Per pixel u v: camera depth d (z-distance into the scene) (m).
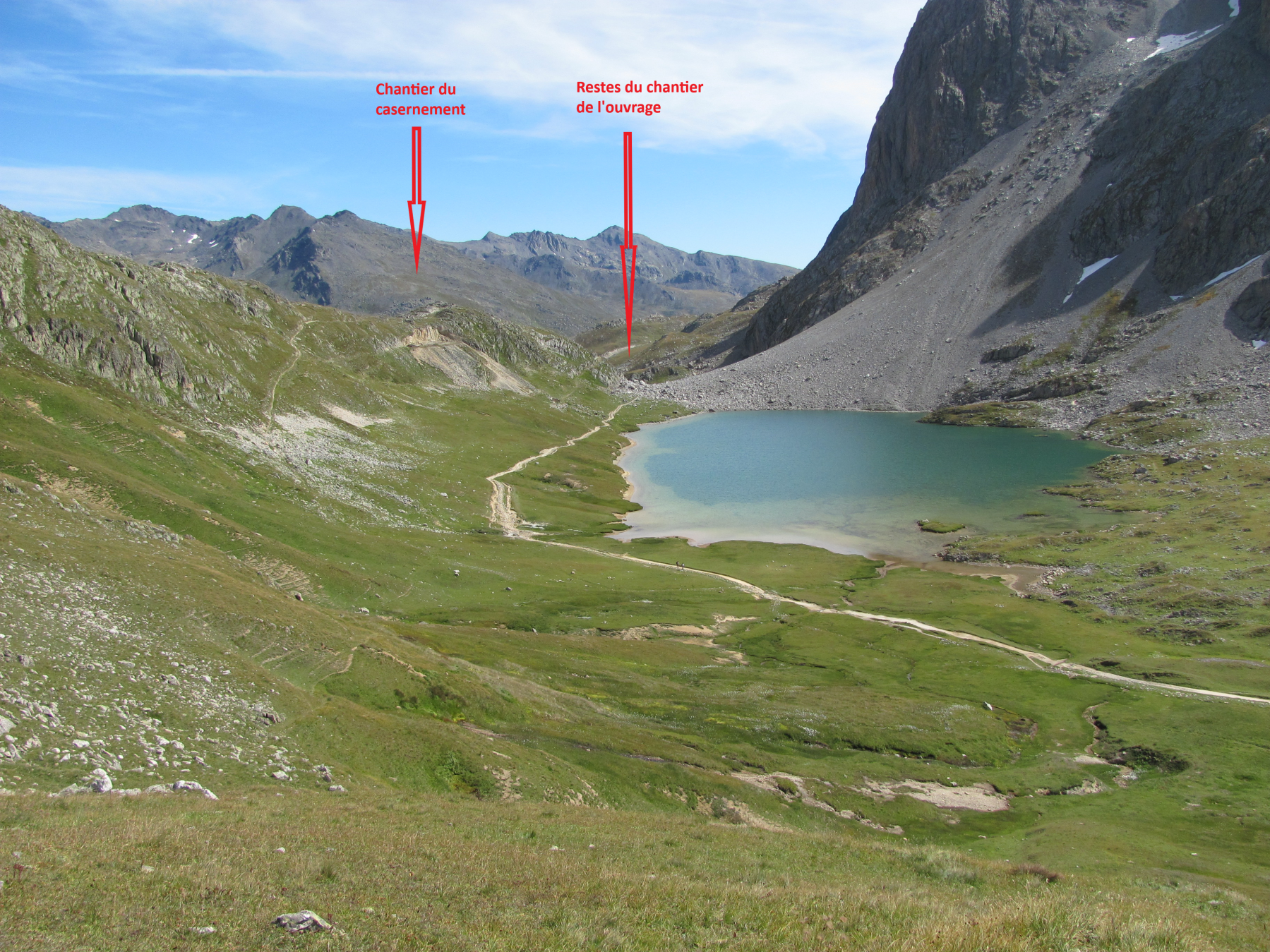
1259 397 189.12
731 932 20.28
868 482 179.75
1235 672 79.31
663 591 108.06
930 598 107.38
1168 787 57.97
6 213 120.44
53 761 30.59
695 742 59.66
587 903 21.70
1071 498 156.00
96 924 16.81
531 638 81.62
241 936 16.92
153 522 78.94
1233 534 119.81
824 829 49.62
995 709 73.56
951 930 20.05
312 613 59.50
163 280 183.62
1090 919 21.39
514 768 45.59
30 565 46.78
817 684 77.44
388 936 17.80
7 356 101.69
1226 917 30.11
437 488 148.00
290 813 29.61
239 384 149.62
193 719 38.47
